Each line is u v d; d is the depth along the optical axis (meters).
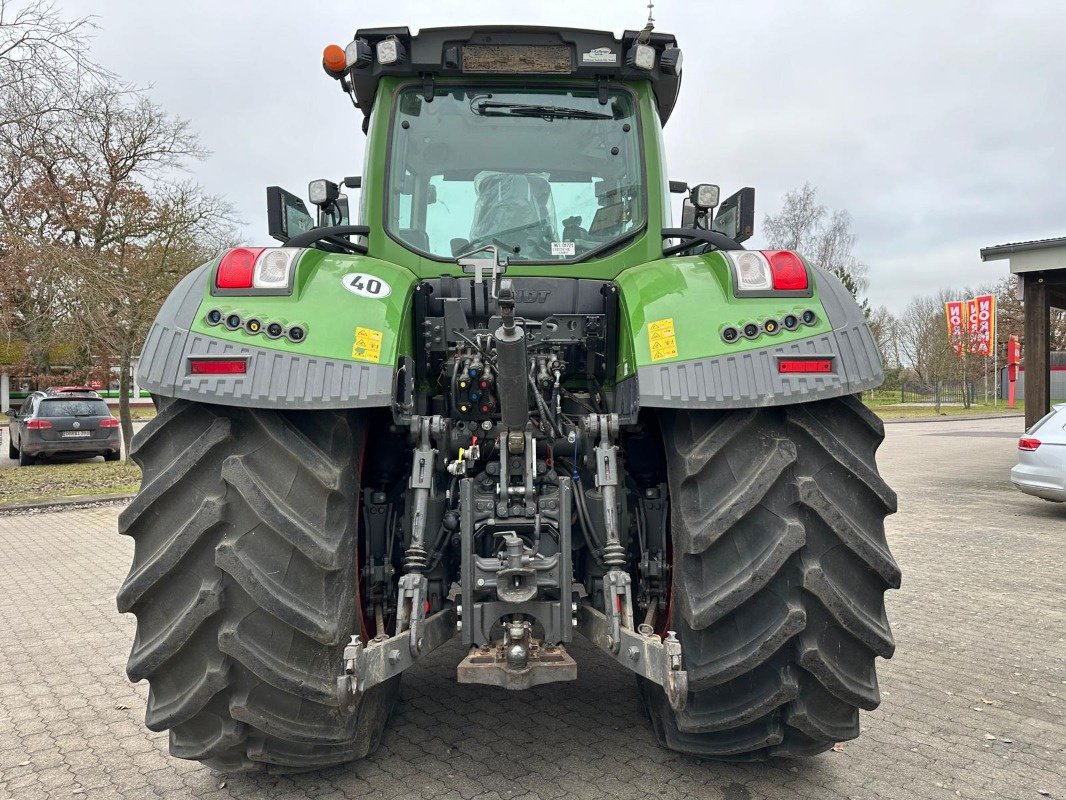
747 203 3.20
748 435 2.28
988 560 6.95
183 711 2.21
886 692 3.69
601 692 3.57
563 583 2.41
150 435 2.23
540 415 2.79
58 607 5.66
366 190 3.18
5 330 14.91
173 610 2.18
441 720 3.27
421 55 3.16
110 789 2.80
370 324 2.32
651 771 2.79
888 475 14.18
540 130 3.24
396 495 2.93
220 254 2.41
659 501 2.83
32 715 3.57
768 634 2.19
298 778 2.79
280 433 2.20
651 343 2.38
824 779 2.77
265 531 2.14
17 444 18.38
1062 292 16.11
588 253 3.12
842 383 2.27
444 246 3.15
